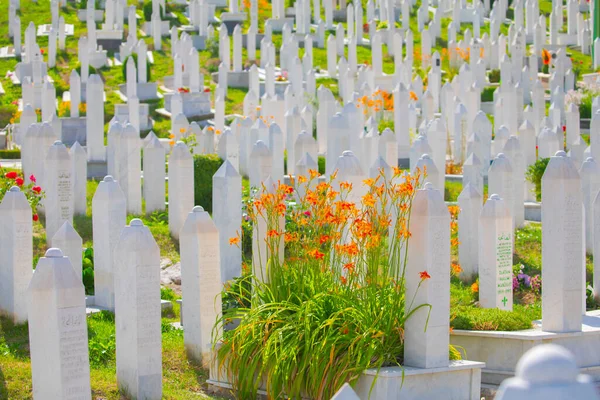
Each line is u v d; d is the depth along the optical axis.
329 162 20.19
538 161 22.50
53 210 17.28
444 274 11.27
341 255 12.55
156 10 46.69
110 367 12.15
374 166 16.92
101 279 15.04
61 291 9.69
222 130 29.70
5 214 13.48
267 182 15.25
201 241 12.37
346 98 33.88
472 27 51.84
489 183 19.00
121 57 42.34
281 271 12.17
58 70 40.22
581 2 56.97
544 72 43.50
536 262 18.73
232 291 13.17
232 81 38.69
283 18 48.75
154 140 20.48
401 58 40.62
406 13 48.81
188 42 39.34
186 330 12.57
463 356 13.08
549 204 12.97
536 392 4.07
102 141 24.20
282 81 38.12
